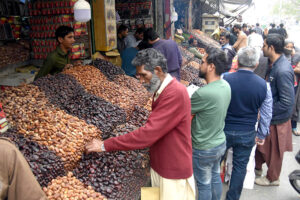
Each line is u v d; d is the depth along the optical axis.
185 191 1.91
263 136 2.71
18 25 4.96
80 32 4.04
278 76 2.84
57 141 1.92
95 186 1.85
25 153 1.69
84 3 3.41
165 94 1.64
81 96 2.63
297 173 3.01
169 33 7.88
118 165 2.06
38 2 3.93
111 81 3.39
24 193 1.17
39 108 2.19
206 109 2.12
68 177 1.81
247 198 3.10
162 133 1.68
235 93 2.42
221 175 3.21
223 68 2.11
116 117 2.51
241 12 14.33
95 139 1.98
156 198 1.91
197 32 11.48
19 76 4.29
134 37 5.80
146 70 1.65
